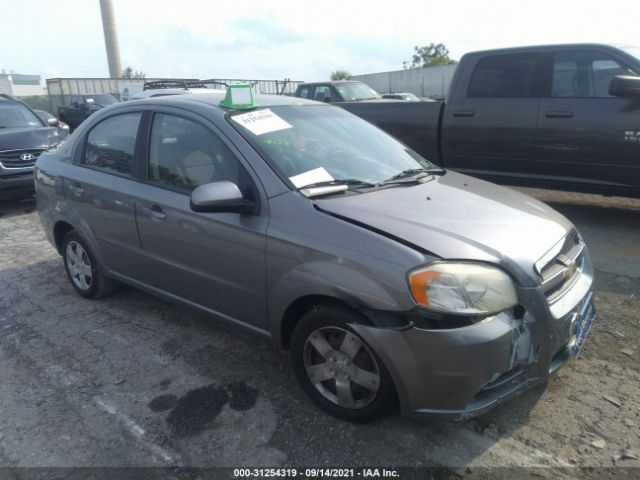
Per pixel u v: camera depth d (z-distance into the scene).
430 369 2.26
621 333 3.46
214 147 3.11
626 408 2.73
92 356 3.42
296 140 3.24
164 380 3.12
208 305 3.26
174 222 3.22
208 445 2.56
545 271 2.54
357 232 2.48
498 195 3.20
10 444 2.61
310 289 2.56
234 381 3.08
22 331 3.81
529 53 5.85
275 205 2.76
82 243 4.14
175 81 16.53
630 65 5.26
